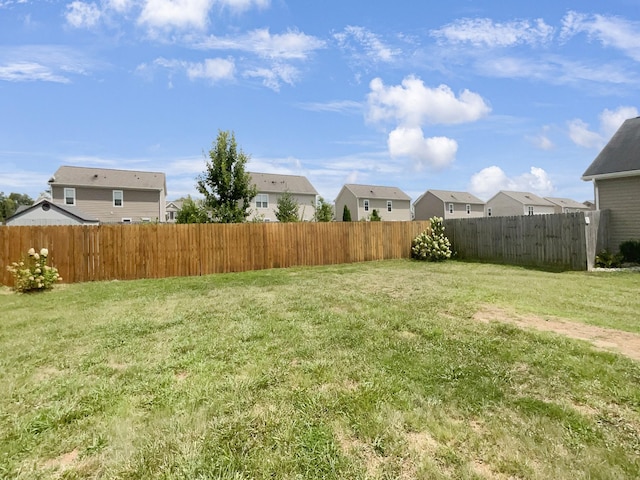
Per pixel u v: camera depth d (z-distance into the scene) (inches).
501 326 161.0
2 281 314.8
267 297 242.5
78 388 106.9
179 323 178.7
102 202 952.9
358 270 391.9
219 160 532.7
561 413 88.5
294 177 1299.2
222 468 70.2
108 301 242.5
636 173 398.6
